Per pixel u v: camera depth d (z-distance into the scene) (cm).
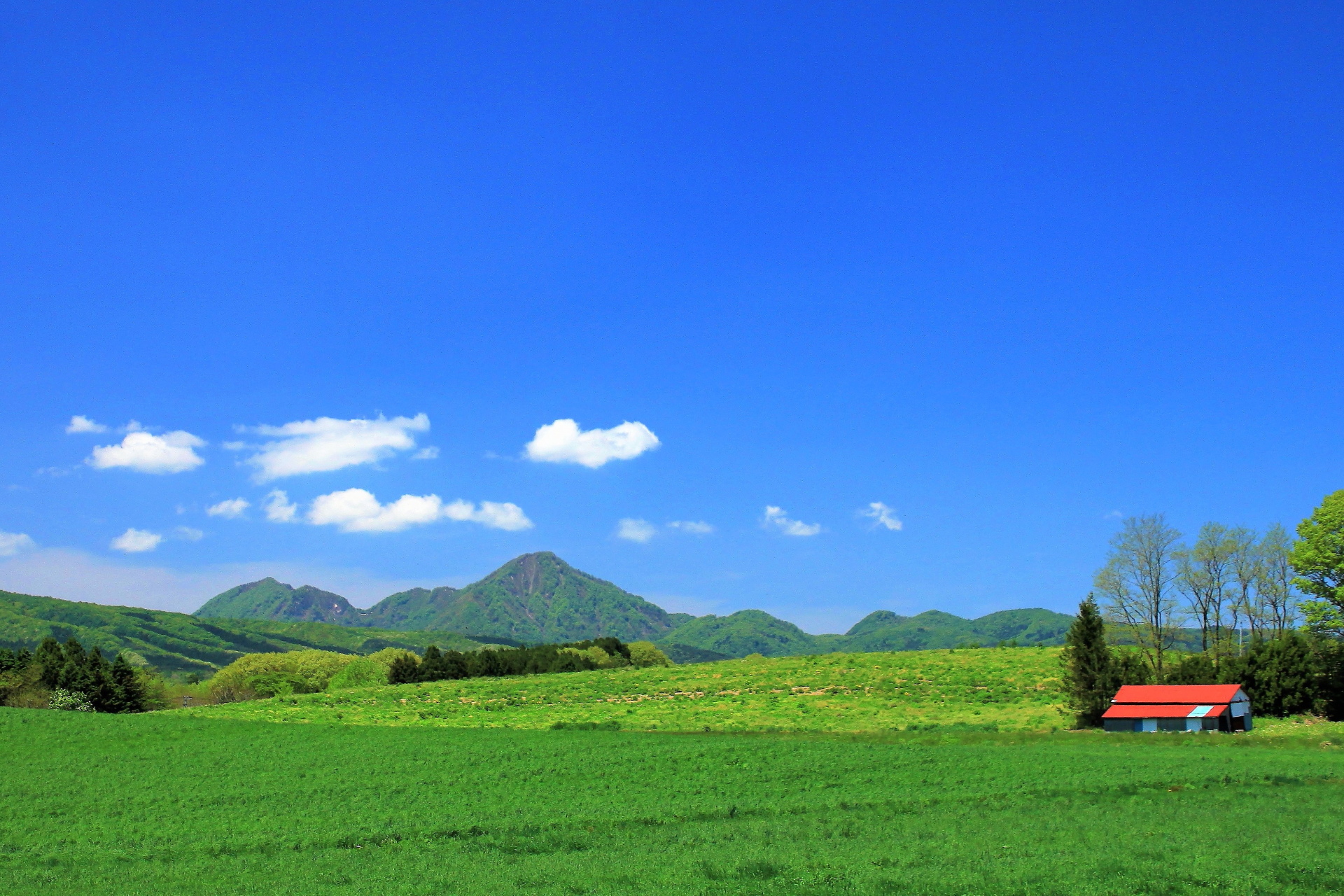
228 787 4738
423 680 14300
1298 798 3647
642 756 5491
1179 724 6353
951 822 3406
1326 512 7281
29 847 3431
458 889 2536
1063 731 6525
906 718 7794
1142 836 2900
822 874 2517
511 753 5703
